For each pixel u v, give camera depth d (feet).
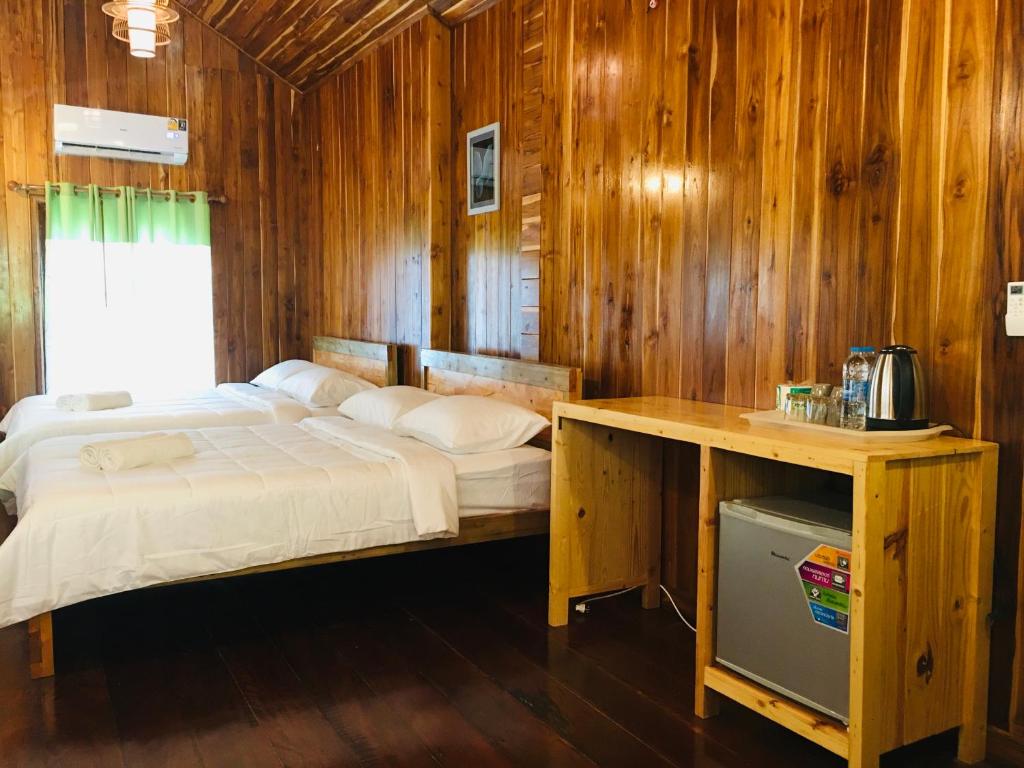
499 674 8.03
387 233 16.30
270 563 8.55
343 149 18.33
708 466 7.13
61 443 10.93
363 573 11.21
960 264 6.65
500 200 12.87
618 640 8.94
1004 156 6.31
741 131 8.71
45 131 17.56
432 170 14.11
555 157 11.57
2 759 6.36
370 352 16.55
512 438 10.49
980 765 6.46
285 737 6.75
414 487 9.20
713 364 9.18
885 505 5.80
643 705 7.43
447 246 14.35
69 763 6.32
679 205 9.53
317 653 8.48
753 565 6.82
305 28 16.98
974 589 6.39
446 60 14.14
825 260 7.82
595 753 6.59
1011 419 6.35
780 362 8.34
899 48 7.09
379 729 6.91
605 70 10.59
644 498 9.91
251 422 14.21
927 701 6.26
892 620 5.97
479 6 13.16
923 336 6.95
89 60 17.88
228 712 7.17
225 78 19.43
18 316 17.54
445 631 9.14
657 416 7.93
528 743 6.73
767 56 8.40
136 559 7.84
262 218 20.08
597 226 10.84
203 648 8.59
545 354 11.94
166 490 8.17
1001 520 6.46
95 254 18.02
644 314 10.11
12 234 17.40
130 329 18.58
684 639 8.99
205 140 19.29
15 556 7.42
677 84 9.50
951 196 6.70
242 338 19.99
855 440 6.36
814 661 6.31
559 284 11.59
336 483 8.88
